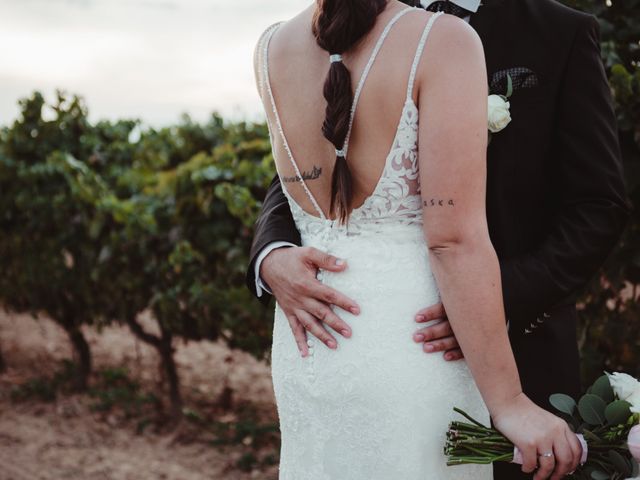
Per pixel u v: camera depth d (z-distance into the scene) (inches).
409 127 62.6
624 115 105.1
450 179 60.7
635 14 110.3
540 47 75.5
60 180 200.8
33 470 165.6
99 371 223.9
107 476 163.0
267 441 177.9
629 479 62.4
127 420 191.6
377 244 66.6
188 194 170.9
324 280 68.4
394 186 64.4
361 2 62.6
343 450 67.7
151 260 181.3
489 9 77.5
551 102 75.0
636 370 113.3
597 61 75.3
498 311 62.0
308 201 70.0
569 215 74.1
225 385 196.4
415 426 66.0
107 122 237.6
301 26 70.2
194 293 170.1
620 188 74.0
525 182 75.4
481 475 70.6
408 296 65.9
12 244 213.8
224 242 166.2
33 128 217.5
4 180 210.8
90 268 196.1
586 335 114.7
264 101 72.2
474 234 61.5
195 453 173.3
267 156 170.6
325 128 63.4
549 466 61.9
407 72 61.7
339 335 67.7
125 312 192.4
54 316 211.8
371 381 66.1
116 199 191.8
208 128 214.7
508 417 62.7
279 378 73.0
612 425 65.3
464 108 60.5
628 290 121.6
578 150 73.8
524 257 73.3
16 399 206.8
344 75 62.8
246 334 169.0
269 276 72.3
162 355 189.5
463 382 67.4
